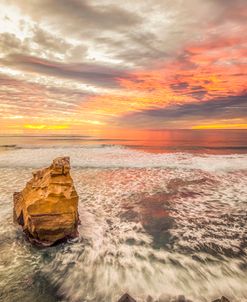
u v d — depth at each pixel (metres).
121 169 17.72
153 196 10.91
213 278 4.82
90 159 22.11
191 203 9.93
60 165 6.85
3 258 5.47
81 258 5.55
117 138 58.66
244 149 33.12
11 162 20.00
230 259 5.61
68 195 6.53
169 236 6.87
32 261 5.38
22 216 7.05
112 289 4.46
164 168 18.06
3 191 11.25
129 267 5.21
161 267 5.22
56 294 4.31
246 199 10.48
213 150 31.98
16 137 62.94
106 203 9.84
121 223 7.78
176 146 37.28
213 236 6.91
